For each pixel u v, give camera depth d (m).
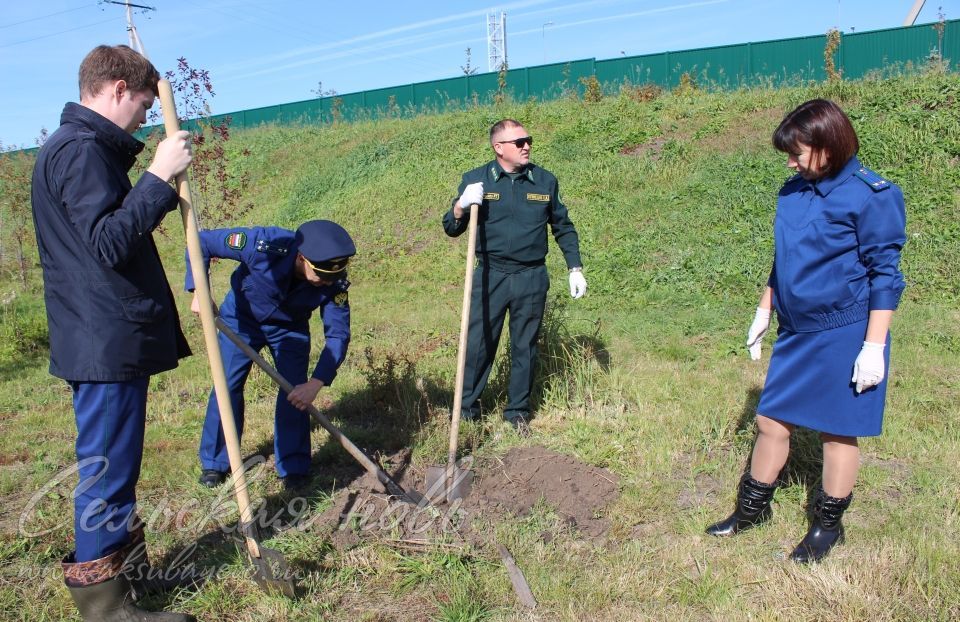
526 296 4.52
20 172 13.08
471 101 20.78
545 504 3.69
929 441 4.22
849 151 2.90
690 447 4.29
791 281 3.06
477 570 3.16
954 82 11.06
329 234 3.64
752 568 3.09
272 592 2.96
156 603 2.98
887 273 2.84
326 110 23.80
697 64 18.70
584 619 2.83
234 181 16.64
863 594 2.82
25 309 9.53
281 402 4.00
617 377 5.45
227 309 3.98
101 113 2.62
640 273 8.63
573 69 20.03
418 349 6.67
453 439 3.85
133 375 2.67
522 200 4.41
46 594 3.07
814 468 3.88
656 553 3.26
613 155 12.21
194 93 8.26
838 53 17.27
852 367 2.97
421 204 12.54
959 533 3.26
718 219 9.56
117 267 2.52
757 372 5.65
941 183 9.04
